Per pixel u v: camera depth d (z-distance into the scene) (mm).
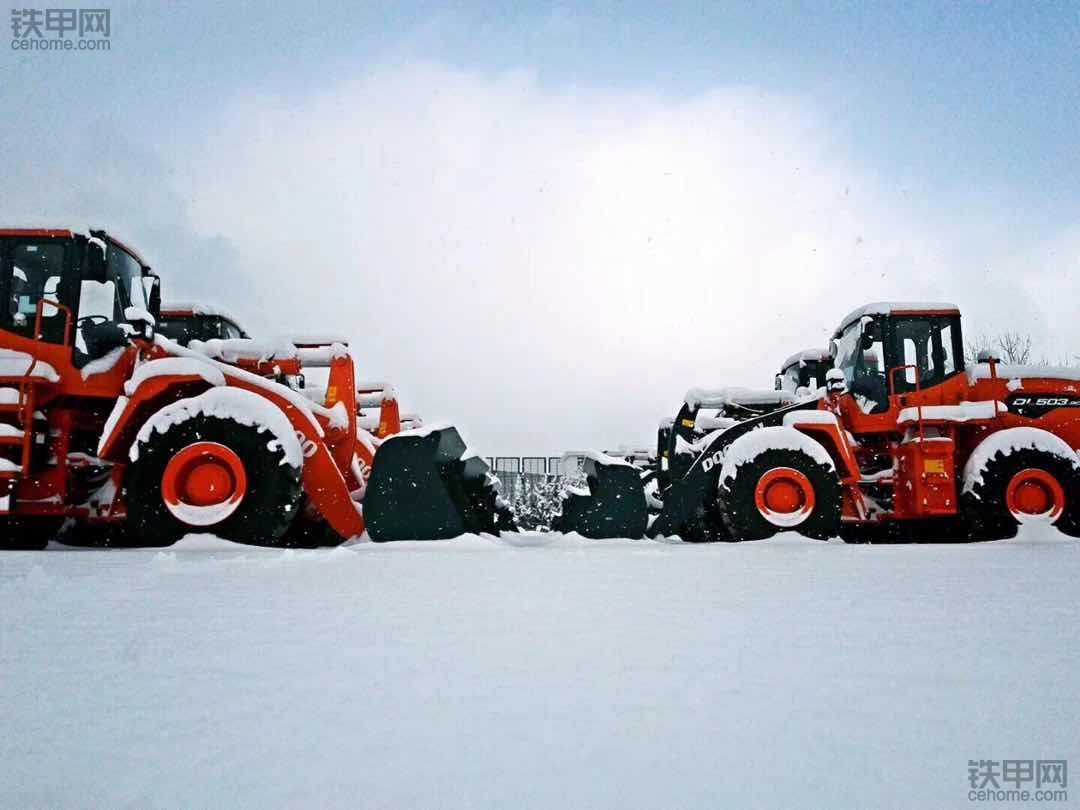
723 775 900
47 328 5660
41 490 5367
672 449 7934
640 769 918
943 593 2463
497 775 900
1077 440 7137
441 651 1562
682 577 2906
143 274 6785
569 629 1803
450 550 4543
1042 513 6578
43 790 866
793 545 5453
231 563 3520
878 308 7359
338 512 5258
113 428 5148
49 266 5855
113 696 1236
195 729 1073
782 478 6113
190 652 1553
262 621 1904
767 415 6738
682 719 1111
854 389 7508
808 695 1236
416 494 5074
